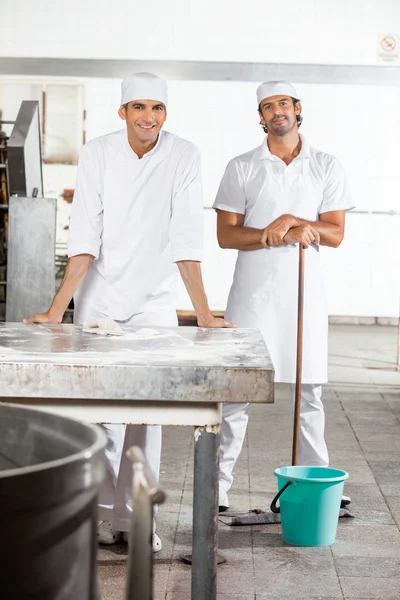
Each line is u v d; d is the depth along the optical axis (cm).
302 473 339
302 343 364
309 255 370
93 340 245
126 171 315
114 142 316
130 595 116
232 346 238
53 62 1042
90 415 204
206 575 218
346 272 1059
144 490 114
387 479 422
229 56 1038
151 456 317
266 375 198
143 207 317
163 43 1039
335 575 298
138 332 266
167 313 328
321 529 324
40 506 110
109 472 321
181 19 1035
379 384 691
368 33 1032
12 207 583
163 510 366
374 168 1046
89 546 122
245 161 376
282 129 367
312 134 1046
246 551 319
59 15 1038
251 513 357
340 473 333
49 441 137
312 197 371
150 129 308
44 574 113
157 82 307
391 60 1036
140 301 323
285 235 358
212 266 1053
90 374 198
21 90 1048
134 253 320
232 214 378
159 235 321
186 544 326
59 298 309
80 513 118
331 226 369
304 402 368
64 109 1048
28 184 642
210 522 215
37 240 587
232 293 381
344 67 1037
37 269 589
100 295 325
